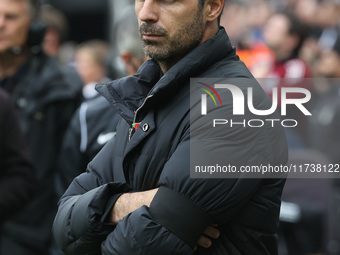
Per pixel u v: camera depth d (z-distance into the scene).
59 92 15.19
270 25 20.42
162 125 8.55
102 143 13.18
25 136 15.04
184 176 8.16
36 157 15.08
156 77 9.10
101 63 24.73
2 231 14.88
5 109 13.84
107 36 43.22
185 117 8.46
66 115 15.31
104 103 13.34
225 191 8.12
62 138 15.33
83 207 8.62
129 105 9.05
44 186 15.12
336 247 13.83
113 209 8.57
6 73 15.30
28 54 15.40
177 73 8.52
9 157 13.91
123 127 9.21
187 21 8.64
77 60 25.02
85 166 13.50
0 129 13.74
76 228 8.66
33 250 15.09
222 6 8.91
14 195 13.78
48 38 21.75
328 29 22.36
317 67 19.59
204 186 8.12
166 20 8.61
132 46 12.88
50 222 15.20
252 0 28.56
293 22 20.05
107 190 8.63
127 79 9.16
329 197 13.72
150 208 8.25
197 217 8.15
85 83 24.61
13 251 14.90
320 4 25.03
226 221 8.30
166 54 8.70
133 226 8.19
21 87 15.23
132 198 8.49
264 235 8.53
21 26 15.18
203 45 8.67
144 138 8.58
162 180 8.28
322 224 13.70
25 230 14.98
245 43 26.20
